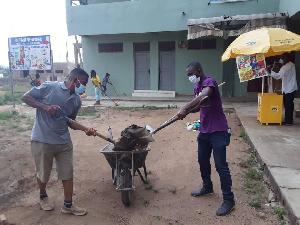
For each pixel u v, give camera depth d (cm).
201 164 388
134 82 1590
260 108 753
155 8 1357
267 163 456
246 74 698
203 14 1292
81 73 342
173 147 634
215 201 387
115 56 1587
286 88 702
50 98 332
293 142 572
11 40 1202
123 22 1418
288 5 1083
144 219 346
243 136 685
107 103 1336
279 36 625
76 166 523
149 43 1538
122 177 369
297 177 399
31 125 880
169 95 1501
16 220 344
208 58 1449
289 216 323
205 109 354
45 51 1184
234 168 494
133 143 369
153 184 445
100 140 704
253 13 1234
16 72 2700
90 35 1566
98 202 390
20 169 509
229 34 1148
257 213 350
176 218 348
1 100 1462
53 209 370
